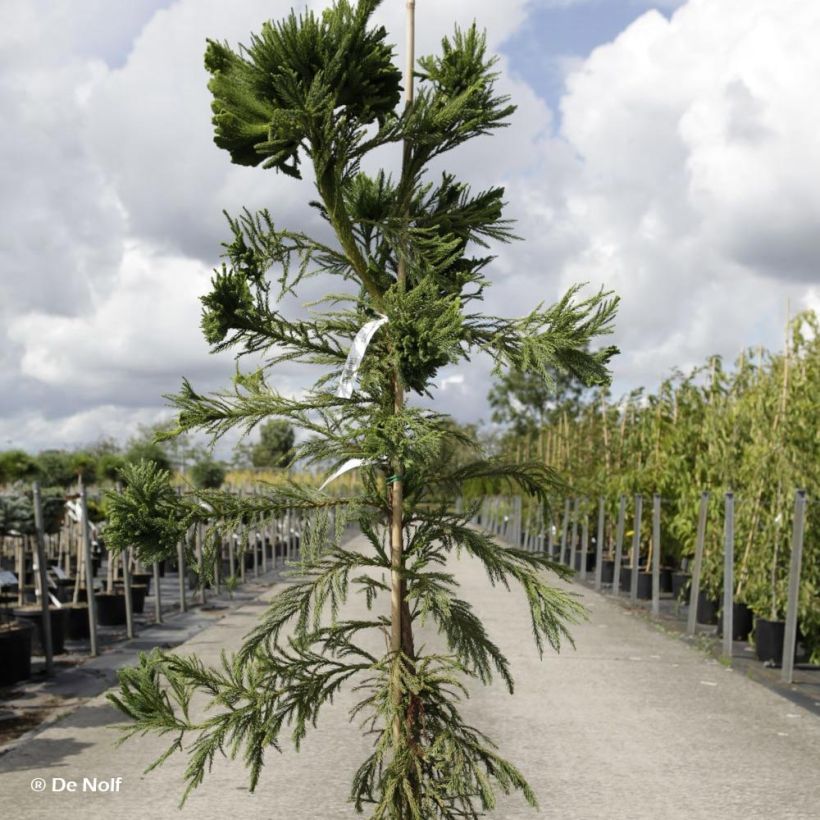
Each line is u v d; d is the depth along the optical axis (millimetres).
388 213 3246
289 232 2961
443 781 2896
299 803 5074
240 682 2908
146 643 10828
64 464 15812
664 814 5016
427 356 2598
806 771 5887
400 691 2816
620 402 18859
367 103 2834
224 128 2844
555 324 2781
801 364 11133
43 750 6195
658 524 13664
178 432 2891
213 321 2793
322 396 2967
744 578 11242
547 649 10383
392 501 3031
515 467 3186
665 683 8695
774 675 8945
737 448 12141
